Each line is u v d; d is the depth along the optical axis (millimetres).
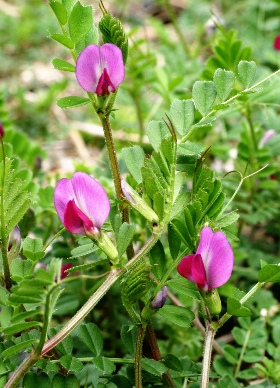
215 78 136
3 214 116
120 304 204
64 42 122
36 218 197
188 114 133
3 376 117
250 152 225
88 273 201
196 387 146
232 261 112
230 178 236
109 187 196
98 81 114
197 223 124
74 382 119
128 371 134
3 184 114
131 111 308
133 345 135
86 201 111
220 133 277
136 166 133
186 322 123
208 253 114
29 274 121
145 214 118
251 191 233
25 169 190
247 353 168
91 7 120
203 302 123
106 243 111
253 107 282
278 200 240
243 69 139
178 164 131
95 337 129
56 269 99
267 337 185
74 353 193
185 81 278
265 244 252
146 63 253
